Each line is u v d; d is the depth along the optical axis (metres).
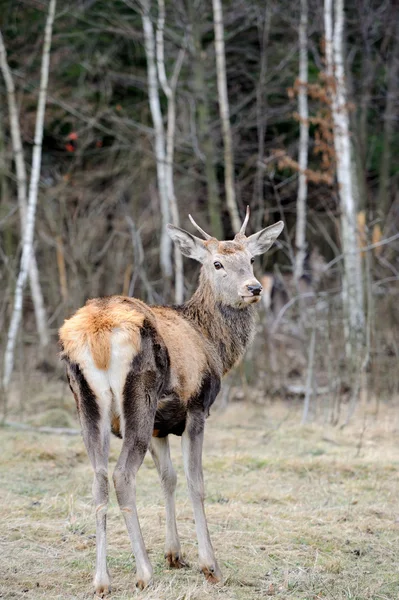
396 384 15.23
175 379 7.11
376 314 15.54
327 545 8.01
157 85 20.17
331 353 14.28
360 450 11.79
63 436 12.73
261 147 17.55
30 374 16.53
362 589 7.00
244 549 7.87
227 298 7.89
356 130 19.80
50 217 18.30
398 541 8.15
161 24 18.22
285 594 6.86
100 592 6.63
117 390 6.68
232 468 10.81
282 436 12.73
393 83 22.72
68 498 9.25
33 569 7.30
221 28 17.62
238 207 20.31
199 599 6.64
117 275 18.12
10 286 16.33
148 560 6.75
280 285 18.80
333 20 19.56
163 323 7.39
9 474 10.37
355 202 18.70
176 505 9.08
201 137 17.89
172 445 12.12
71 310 16.45
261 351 16.30
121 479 6.60
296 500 9.49
